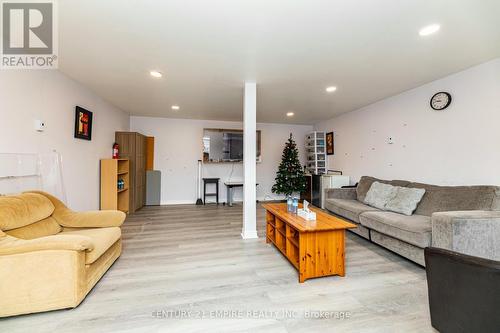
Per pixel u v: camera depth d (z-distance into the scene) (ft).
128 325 4.78
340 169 17.56
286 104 14.42
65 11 5.57
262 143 21.18
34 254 4.97
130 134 15.40
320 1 5.19
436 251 3.85
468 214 6.46
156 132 18.70
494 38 6.76
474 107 8.63
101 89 11.65
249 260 8.05
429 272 4.03
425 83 10.52
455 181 9.30
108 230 7.33
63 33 6.55
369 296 5.87
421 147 10.79
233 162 20.44
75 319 4.94
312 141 20.16
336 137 18.10
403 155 11.81
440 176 9.91
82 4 5.32
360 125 15.26
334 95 12.45
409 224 7.52
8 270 4.83
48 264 5.04
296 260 7.33
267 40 6.94
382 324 4.83
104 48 7.42
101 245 6.25
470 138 8.77
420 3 5.27
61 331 4.60
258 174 21.13
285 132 21.58
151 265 7.59
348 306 5.45
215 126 19.99
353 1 5.19
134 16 5.77
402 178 11.85
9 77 6.95
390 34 6.59
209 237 10.54
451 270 3.60
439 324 3.90
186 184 19.43
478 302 3.25
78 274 5.27
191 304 5.51
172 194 19.12
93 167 12.19
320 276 6.79
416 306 5.45
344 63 8.52
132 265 7.57
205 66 8.80
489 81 8.18
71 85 10.11
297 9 5.49
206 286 6.32
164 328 4.70
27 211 6.19
